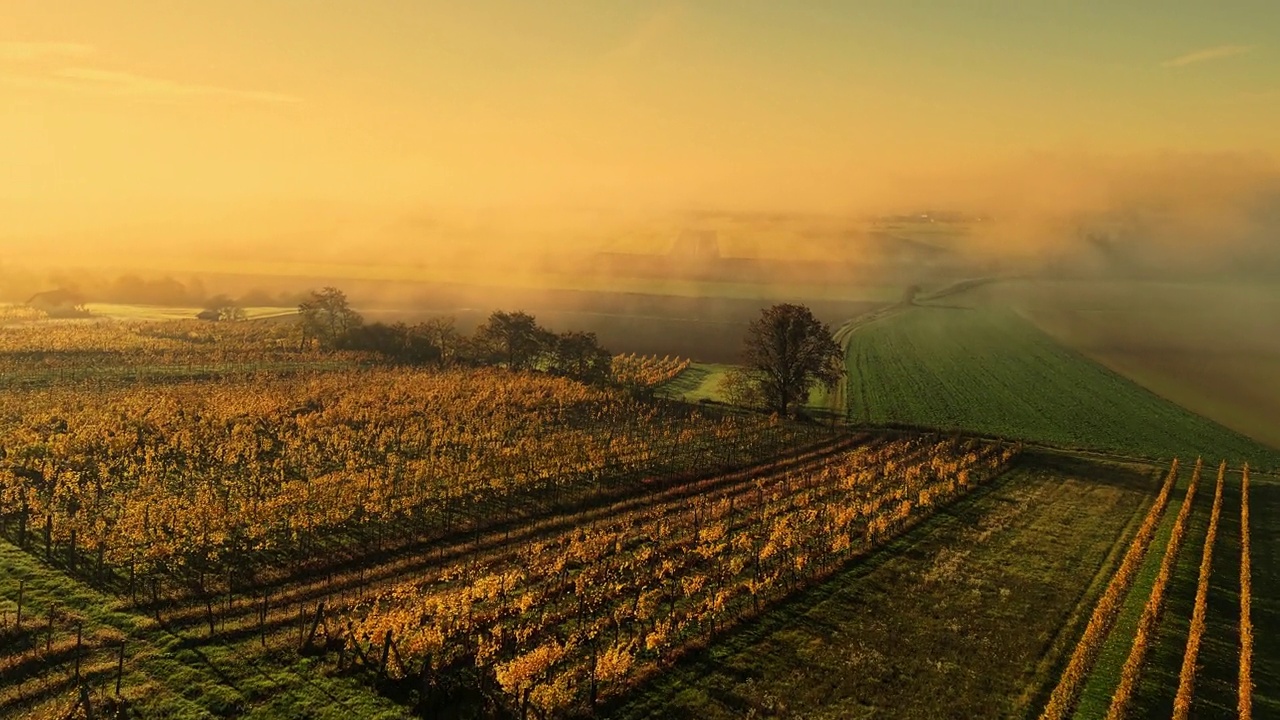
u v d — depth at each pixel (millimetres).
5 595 50344
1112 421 121875
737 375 139000
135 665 43219
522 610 51281
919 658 47531
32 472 77312
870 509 73750
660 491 80250
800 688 43812
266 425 100375
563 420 110000
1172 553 64125
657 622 50062
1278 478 92750
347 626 46969
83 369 131625
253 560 58875
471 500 73562
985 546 67000
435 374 137375
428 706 40531
